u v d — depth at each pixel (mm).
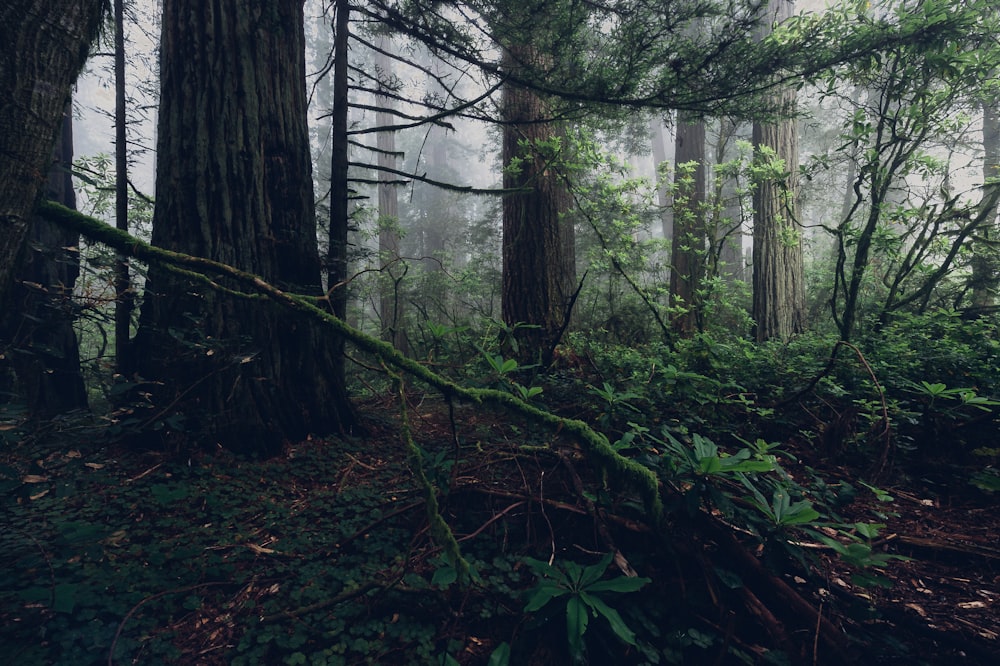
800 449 3801
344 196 4898
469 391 1779
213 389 3527
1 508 2633
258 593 2232
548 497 2750
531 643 1951
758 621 1938
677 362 4750
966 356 4297
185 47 3615
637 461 2281
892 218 5602
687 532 2221
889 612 1958
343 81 4848
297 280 3932
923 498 3121
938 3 4105
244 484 3180
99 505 2768
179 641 1953
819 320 9359
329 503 3021
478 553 2434
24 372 3816
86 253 3168
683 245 7410
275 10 3783
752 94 4809
